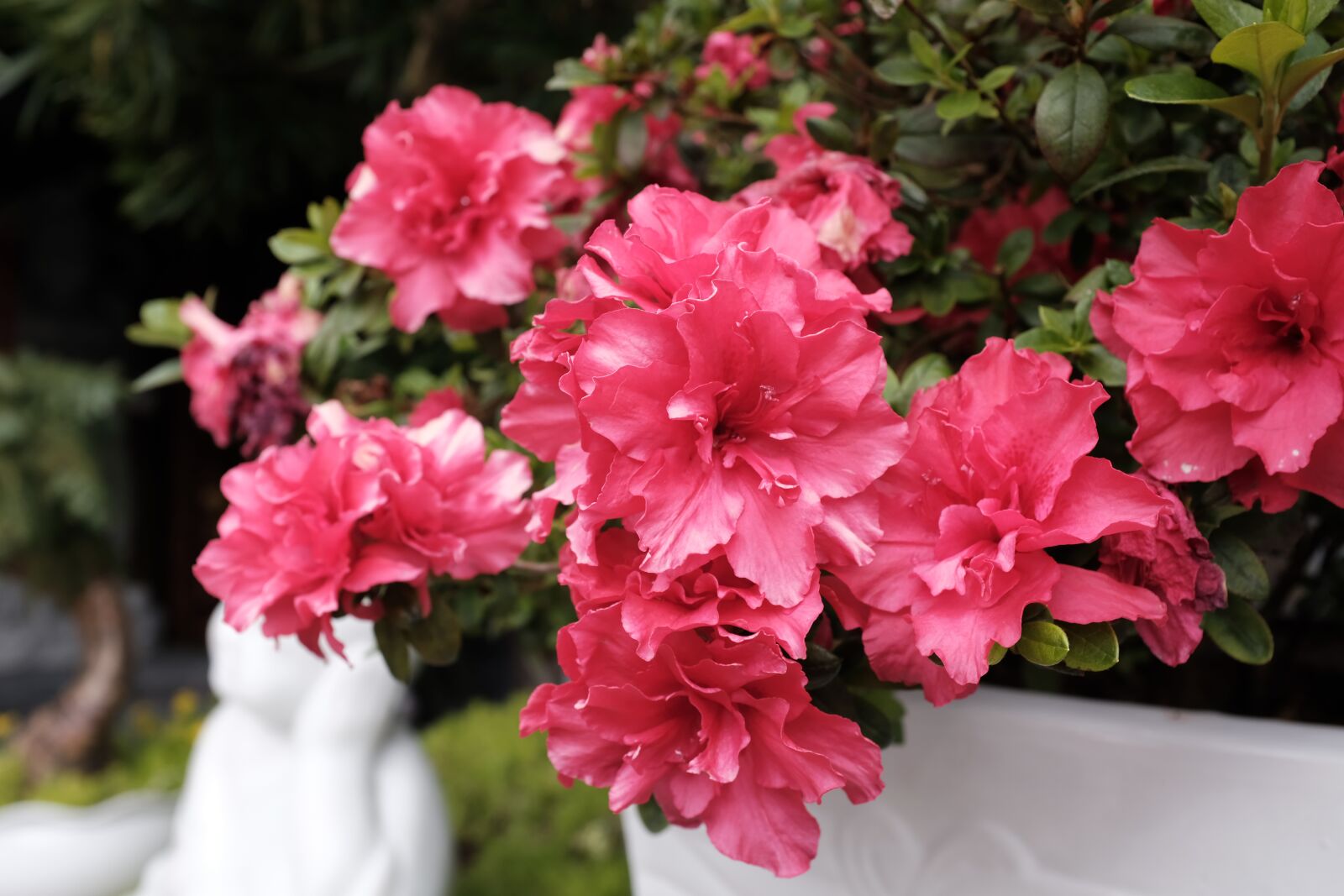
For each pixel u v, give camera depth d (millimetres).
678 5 557
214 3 1335
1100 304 362
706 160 588
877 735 363
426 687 2061
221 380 564
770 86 555
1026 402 329
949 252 445
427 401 530
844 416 325
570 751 342
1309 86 360
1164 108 419
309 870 676
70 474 1895
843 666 364
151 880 844
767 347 320
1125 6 387
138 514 3391
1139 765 354
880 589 333
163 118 1392
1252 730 351
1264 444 332
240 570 405
